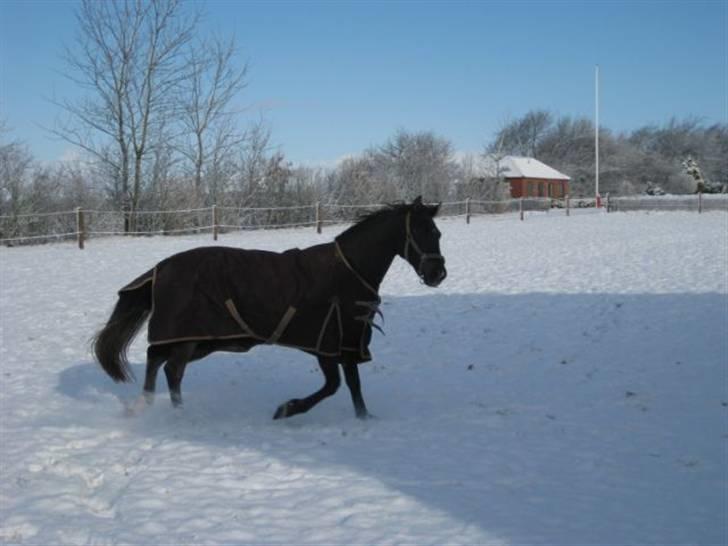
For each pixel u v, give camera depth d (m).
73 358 8.87
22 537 3.89
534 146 87.12
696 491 4.83
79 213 21.06
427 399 7.27
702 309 11.41
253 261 6.12
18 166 26.11
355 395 6.43
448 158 49.97
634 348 9.34
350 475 4.97
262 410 6.78
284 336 6.04
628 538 4.05
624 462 5.39
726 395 7.30
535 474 5.11
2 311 11.75
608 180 77.44
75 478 4.86
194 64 29.88
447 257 18.55
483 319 11.20
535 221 31.64
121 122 27.69
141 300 6.44
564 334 10.21
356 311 6.13
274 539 3.94
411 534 4.02
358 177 35.69
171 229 27.45
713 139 86.50
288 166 31.95
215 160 31.39
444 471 5.11
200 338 6.03
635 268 15.88
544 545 3.92
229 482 4.79
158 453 5.38
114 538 3.88
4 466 5.03
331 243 6.24
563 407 6.95
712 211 37.88
